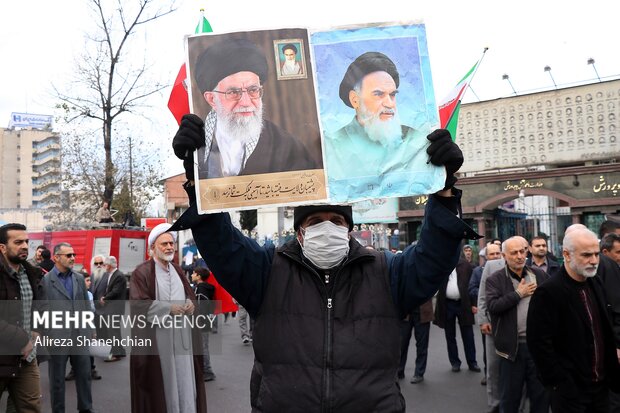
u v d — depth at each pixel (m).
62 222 26.50
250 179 2.50
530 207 27.86
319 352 2.41
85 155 25.45
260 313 2.57
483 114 30.52
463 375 8.46
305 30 2.65
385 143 2.57
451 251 2.36
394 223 28.00
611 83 27.16
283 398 2.38
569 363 3.83
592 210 22.55
